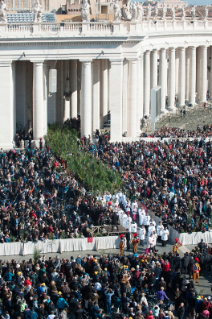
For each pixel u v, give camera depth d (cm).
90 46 14375
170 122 18888
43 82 14738
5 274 7669
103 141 14450
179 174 11519
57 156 12862
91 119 15262
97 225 9644
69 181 10888
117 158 12662
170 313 6644
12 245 8950
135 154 12838
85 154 12475
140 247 9375
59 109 16762
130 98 15462
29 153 12794
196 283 8275
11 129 14462
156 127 18150
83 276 7544
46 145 13725
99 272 7725
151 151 13200
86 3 14175
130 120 15562
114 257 8188
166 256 8412
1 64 14225
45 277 7475
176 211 9925
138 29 15525
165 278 7881
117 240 9269
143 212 9831
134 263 8088
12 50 14188
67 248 9131
